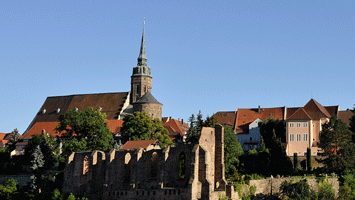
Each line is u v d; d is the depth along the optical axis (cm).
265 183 10869
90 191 11600
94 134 15100
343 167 12594
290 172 13375
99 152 11819
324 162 13000
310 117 16725
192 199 9519
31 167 13900
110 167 11375
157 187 10269
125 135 16362
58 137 17550
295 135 16575
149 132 16312
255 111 18525
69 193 11494
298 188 10662
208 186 9675
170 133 19000
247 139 17725
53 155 14938
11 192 12419
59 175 13162
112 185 11294
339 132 12988
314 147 16388
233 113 18825
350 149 12650
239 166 13588
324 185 11600
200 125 15138
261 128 17212
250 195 10419
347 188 11781
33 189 12862
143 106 19962
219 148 10400
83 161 12056
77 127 14950
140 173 10806
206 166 9806
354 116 14525
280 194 10988
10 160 15862
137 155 10869
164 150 10419
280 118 17712
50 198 11419
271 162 13525
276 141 13688
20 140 19638
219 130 10469
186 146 10188
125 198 10600
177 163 10281
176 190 9756
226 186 10069
